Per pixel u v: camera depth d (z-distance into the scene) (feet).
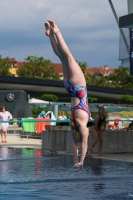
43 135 69.92
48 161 50.72
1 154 60.13
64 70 23.84
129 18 64.08
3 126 88.74
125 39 77.25
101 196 28.43
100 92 335.47
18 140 97.86
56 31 23.39
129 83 487.20
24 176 37.63
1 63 468.34
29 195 28.73
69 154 60.64
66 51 23.39
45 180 35.24
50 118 107.55
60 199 27.30
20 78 303.89
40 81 311.68
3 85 297.74
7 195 28.71
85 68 492.54
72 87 23.47
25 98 137.49
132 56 73.51
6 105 135.64
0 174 39.01
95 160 52.90
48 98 295.07
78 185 33.04
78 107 23.36
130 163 49.39
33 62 478.18
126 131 64.39
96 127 58.03
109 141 63.31
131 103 334.24
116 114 189.57
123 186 32.60
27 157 55.57
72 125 23.59
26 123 106.42
